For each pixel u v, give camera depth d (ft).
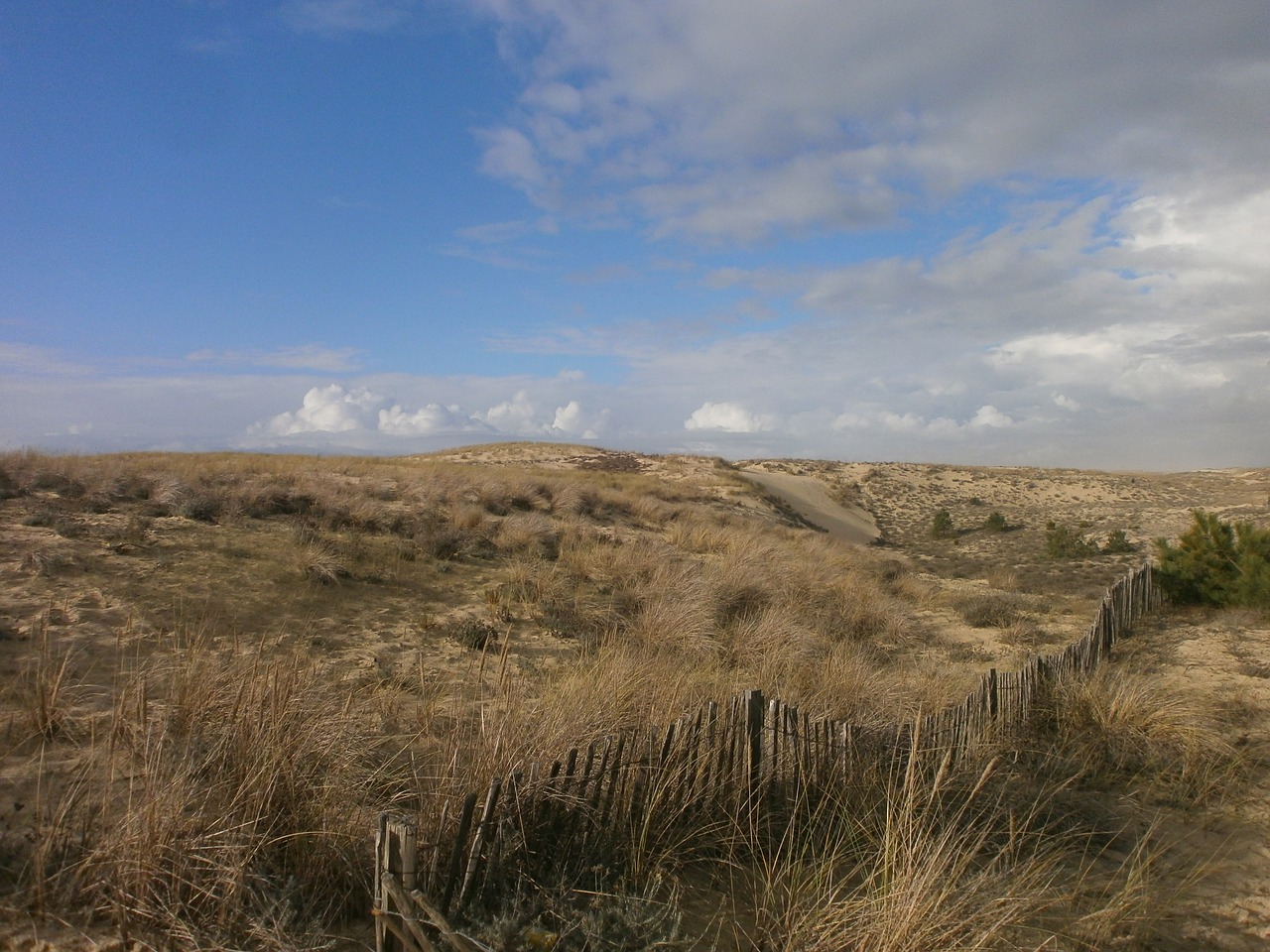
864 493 206.49
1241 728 24.09
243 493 46.78
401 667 24.02
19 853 10.92
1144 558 103.14
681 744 14.29
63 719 15.48
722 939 11.92
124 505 43.06
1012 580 76.69
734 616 36.76
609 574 42.22
